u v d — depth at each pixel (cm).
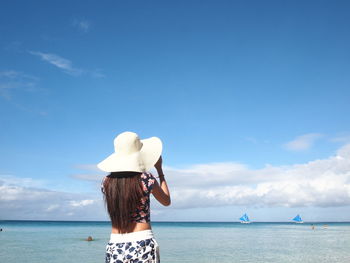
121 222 266
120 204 267
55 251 2225
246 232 6266
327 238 4138
